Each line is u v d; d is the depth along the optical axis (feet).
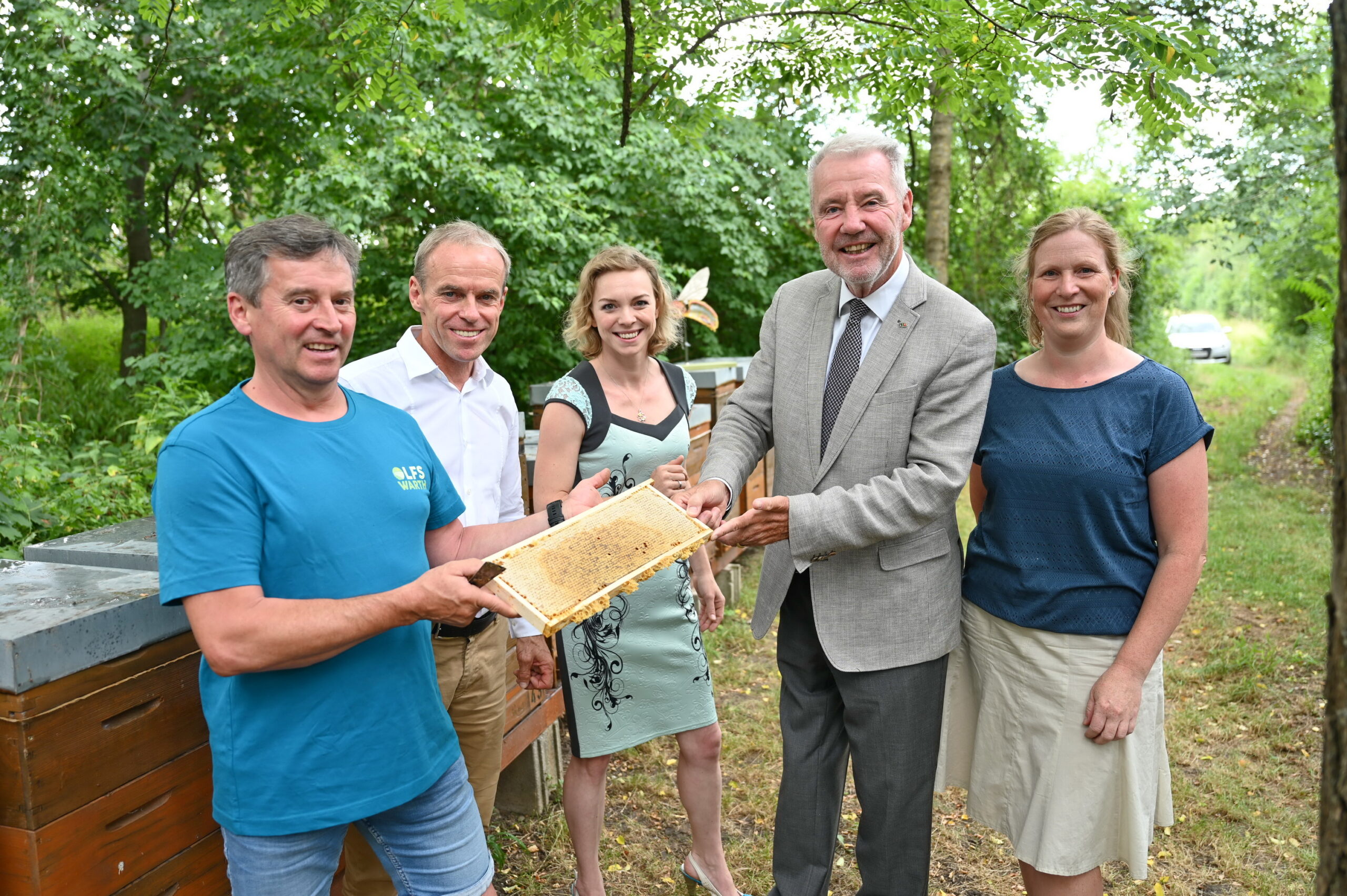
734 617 17.49
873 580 7.52
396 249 31.73
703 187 32.58
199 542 5.00
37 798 5.08
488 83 31.63
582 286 8.98
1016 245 41.52
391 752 5.69
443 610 5.17
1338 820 4.01
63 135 28.45
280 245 5.29
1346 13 3.76
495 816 10.92
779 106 16.53
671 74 14.88
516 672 9.99
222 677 5.38
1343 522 3.94
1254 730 12.94
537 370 33.73
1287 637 16.22
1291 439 35.45
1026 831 7.18
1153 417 6.86
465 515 7.92
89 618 5.32
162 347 31.45
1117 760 6.95
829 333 7.88
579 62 13.97
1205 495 6.86
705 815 9.07
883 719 7.52
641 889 9.64
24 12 27.58
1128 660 6.79
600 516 6.28
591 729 8.64
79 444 27.76
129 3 28.81
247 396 5.54
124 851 5.68
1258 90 25.41
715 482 7.69
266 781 5.35
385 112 28.89
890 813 7.61
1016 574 7.18
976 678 7.75
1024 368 7.53
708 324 14.35
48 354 29.84
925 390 7.42
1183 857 10.14
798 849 8.11
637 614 8.59
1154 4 12.64
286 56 28.84
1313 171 30.73
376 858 7.18
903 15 13.06
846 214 7.18
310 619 4.99
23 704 4.97
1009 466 7.21
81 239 30.48
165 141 31.50
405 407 7.61
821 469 7.66
